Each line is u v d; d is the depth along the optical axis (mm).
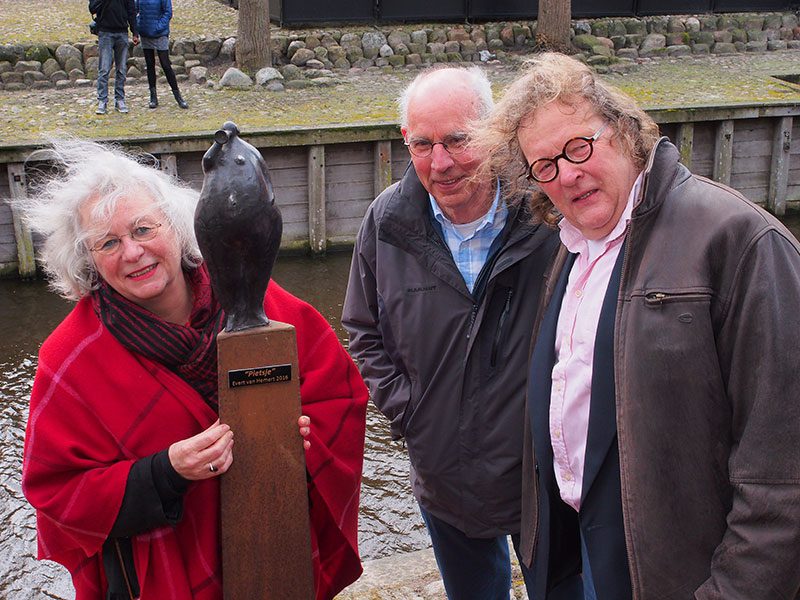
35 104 11109
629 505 1700
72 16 14156
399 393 2441
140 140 9492
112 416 1862
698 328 1593
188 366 1897
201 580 1923
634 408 1670
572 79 1705
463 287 2275
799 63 13703
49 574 5172
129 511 1802
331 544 2160
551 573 2141
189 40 12570
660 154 1700
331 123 10281
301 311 2117
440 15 13695
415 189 2354
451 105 2164
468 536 2385
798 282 1526
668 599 1691
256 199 1701
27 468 1855
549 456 2004
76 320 1924
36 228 1922
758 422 1529
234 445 1816
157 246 1850
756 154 11594
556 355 1974
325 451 2047
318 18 13266
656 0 14477
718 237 1589
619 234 1767
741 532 1555
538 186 1924
